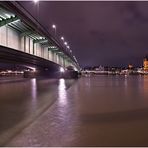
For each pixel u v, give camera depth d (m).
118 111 19.30
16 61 65.62
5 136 11.65
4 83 58.53
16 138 11.36
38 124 14.20
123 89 45.78
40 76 103.31
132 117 16.66
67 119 15.75
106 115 17.38
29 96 29.66
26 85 51.25
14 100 25.52
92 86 54.66
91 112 18.59
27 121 14.96
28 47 68.94
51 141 10.94
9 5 42.19
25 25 55.94
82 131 12.68
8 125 13.83
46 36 73.06
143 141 11.02
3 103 23.14
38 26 62.69
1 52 50.59
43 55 88.38
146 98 29.38
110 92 38.25
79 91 39.53
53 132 12.40
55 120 15.34
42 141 10.94
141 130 12.97
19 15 47.41
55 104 23.06
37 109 19.67
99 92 37.91
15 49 55.19
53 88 43.47
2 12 44.56
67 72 97.50
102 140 11.15
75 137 11.59
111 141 11.00
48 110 19.34
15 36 57.78
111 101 26.06
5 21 48.25
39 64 85.56
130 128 13.41
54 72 102.69
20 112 18.16
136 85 60.81
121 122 14.98
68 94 33.53
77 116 16.86
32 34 65.69
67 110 19.44
